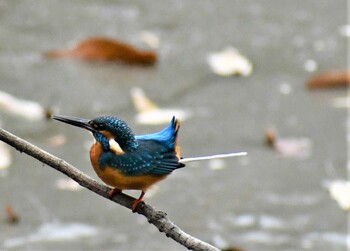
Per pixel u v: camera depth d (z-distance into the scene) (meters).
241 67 13.62
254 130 11.99
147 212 6.42
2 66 13.34
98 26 14.71
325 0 16.09
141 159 6.43
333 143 11.76
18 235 9.77
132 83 13.02
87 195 10.60
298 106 12.67
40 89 12.75
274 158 11.40
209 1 15.90
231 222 10.07
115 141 6.42
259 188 10.74
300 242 9.75
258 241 9.73
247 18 15.28
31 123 11.94
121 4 15.51
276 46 14.36
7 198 10.42
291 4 15.96
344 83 13.14
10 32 14.38
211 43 14.34
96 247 9.59
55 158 6.34
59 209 10.29
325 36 14.79
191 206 10.34
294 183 10.87
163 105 12.51
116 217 10.21
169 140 6.60
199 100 12.72
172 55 13.93
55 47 13.93
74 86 12.86
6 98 12.42
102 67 13.46
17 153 11.36
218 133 11.86
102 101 12.50
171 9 15.47
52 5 15.31
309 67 13.77
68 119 6.46
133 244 9.68
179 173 11.05
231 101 12.73
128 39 14.30
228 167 11.21
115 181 6.45
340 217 10.25
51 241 9.68
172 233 6.24
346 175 11.00
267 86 13.20
